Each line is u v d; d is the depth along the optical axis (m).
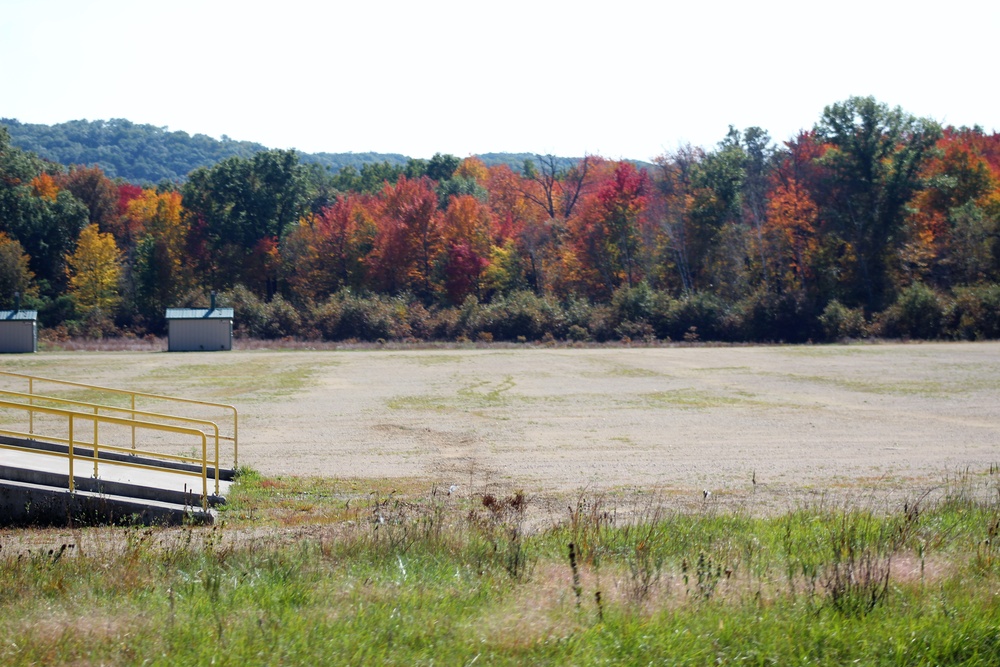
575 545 10.10
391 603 7.77
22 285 80.19
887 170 78.00
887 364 43.62
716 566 8.91
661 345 63.88
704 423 25.59
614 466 19.23
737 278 81.56
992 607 7.52
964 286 72.06
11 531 12.59
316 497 15.85
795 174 89.56
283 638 6.83
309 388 34.50
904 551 9.55
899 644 6.76
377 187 129.38
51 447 17.42
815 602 7.68
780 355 50.31
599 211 88.69
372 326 73.31
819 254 79.31
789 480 17.69
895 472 18.56
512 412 27.92
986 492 16.23
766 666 6.60
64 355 53.09
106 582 8.88
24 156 102.75
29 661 6.48
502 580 8.67
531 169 130.50
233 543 10.87
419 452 21.00
